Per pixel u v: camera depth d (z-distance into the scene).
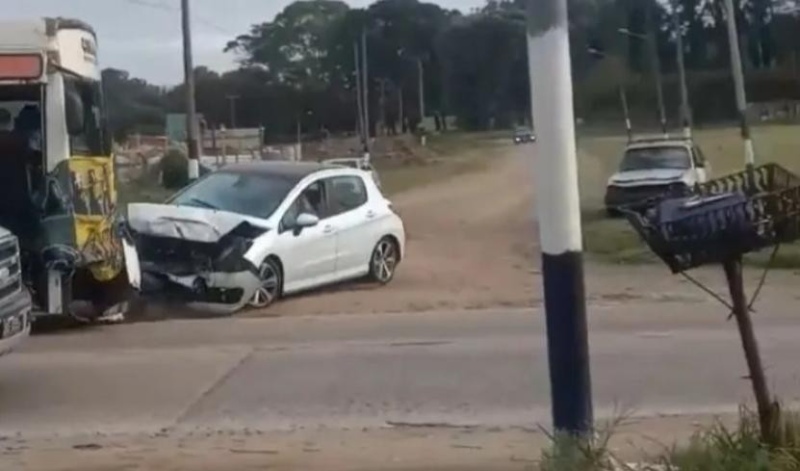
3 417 10.35
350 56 93.50
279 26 93.75
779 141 56.34
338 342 13.84
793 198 6.61
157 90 66.75
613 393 10.66
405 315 16.12
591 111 62.72
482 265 22.06
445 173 65.56
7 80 14.25
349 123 93.69
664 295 17.23
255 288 16.78
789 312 15.16
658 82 61.78
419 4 93.75
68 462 8.55
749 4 66.81
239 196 17.83
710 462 6.73
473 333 14.31
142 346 13.92
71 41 14.77
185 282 16.52
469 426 9.67
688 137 40.44
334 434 9.46
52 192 14.61
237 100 92.12
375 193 19.59
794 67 67.12
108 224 15.45
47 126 14.55
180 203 17.88
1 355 10.64
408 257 23.44
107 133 15.71
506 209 38.12
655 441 8.41
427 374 11.81
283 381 11.64
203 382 11.69
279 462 8.38
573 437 6.77
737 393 10.56
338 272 18.53
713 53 64.81
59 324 15.52
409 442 9.08
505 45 84.44
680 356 12.34
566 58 6.62
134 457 8.67
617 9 61.94
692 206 6.61
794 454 6.62
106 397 11.09
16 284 10.88
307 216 17.86
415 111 93.25
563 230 6.68
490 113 89.38
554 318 6.75
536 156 6.71
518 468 7.93
